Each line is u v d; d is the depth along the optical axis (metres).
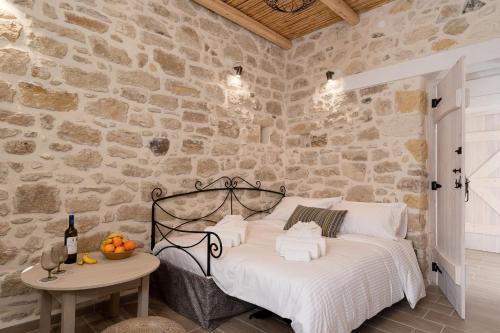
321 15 3.65
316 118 4.00
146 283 2.10
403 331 2.19
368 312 2.04
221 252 2.22
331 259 2.12
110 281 1.75
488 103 4.33
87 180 2.45
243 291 2.04
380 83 3.38
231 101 3.63
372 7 3.46
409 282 2.49
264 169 4.04
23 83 2.15
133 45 2.75
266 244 2.56
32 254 2.17
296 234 2.36
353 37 3.65
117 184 2.63
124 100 2.68
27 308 2.16
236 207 3.67
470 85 3.90
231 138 3.62
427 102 3.23
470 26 2.81
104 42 2.56
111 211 2.59
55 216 2.28
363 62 3.55
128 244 2.24
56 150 2.29
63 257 1.85
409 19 3.21
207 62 3.38
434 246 3.21
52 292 1.81
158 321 1.59
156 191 2.90
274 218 3.65
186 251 2.40
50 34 2.27
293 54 4.31
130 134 2.72
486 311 2.53
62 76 2.33
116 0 2.65
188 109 3.18
